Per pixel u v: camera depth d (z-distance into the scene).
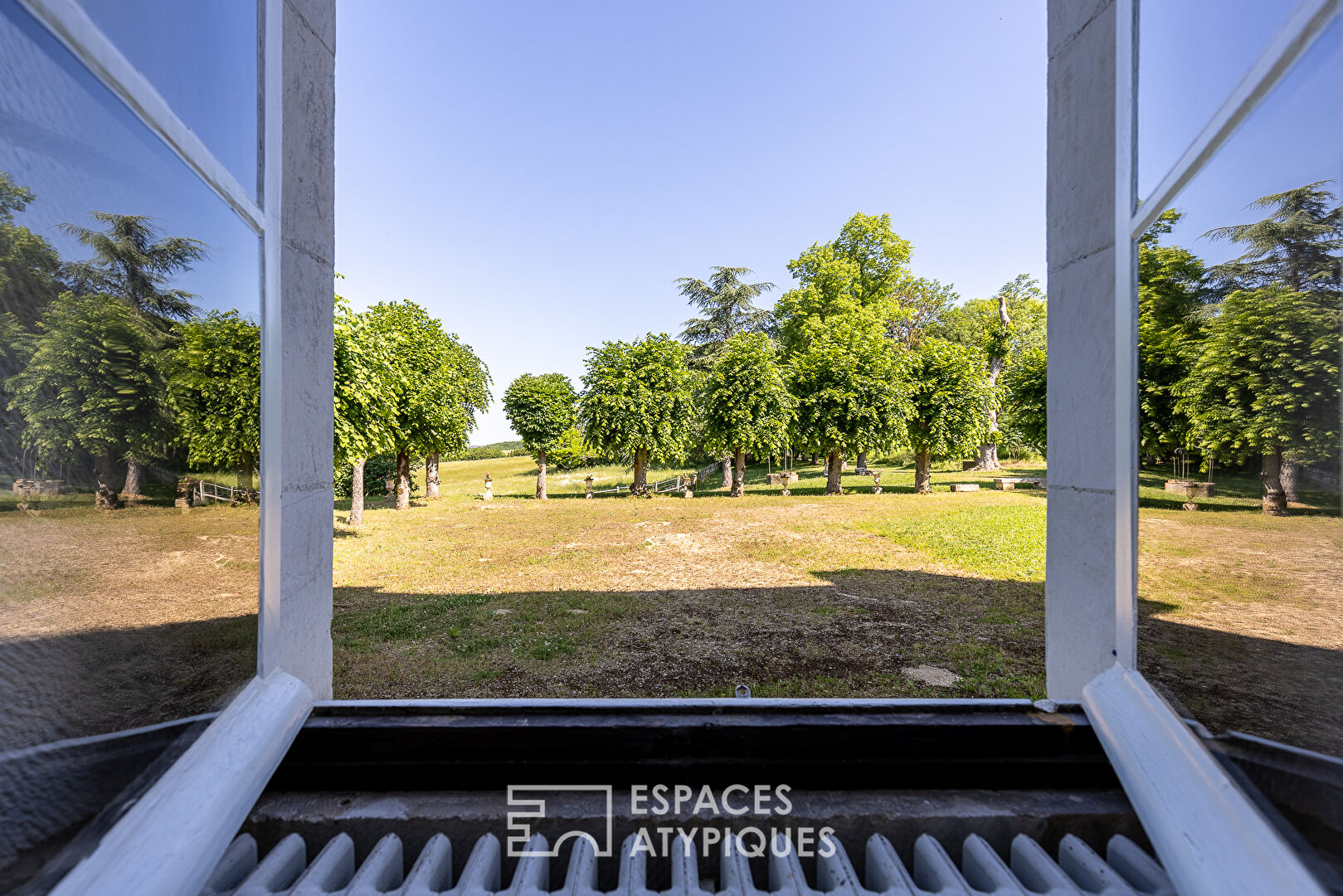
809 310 28.73
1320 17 0.92
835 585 6.40
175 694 1.26
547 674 3.85
